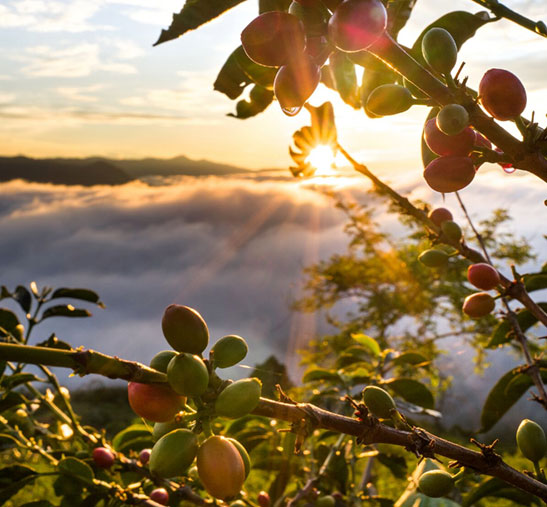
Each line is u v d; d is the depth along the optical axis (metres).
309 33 0.91
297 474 2.85
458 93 0.95
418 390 2.54
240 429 2.70
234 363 0.81
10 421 2.49
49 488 4.08
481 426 2.04
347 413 2.70
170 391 0.74
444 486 1.02
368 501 2.72
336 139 1.97
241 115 1.91
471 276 1.65
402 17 1.29
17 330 1.97
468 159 1.00
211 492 0.73
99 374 0.65
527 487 0.97
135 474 2.25
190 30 1.11
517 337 2.00
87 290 2.27
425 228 1.88
